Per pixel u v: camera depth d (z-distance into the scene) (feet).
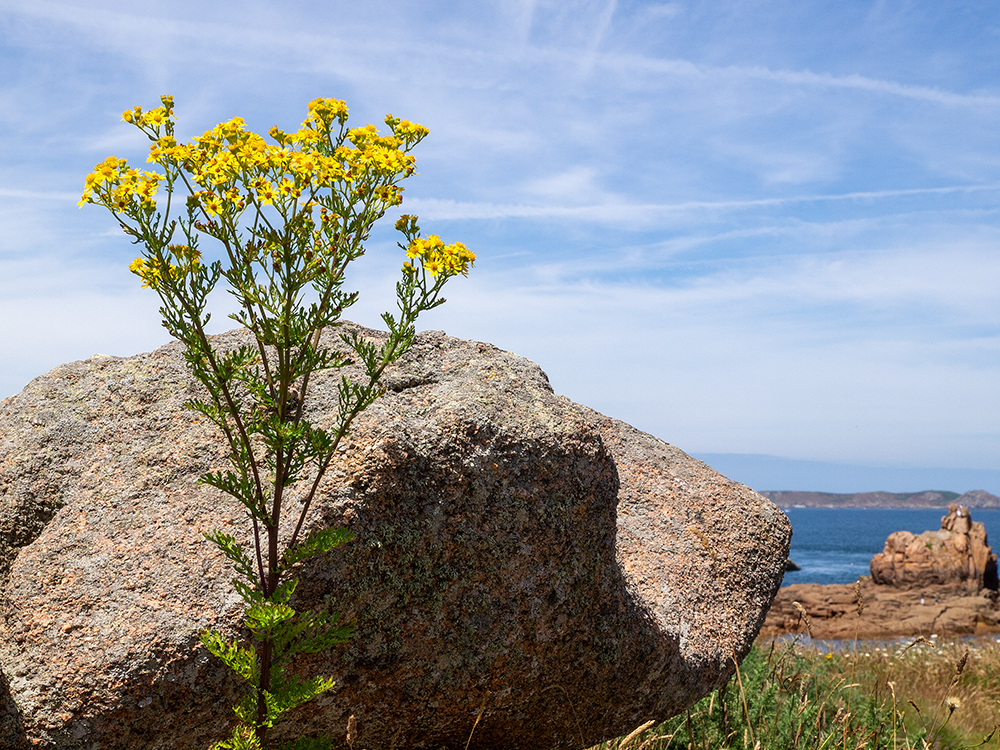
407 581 9.22
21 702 7.90
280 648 7.66
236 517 9.07
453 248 7.32
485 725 10.73
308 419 9.72
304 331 7.11
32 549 9.04
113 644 8.12
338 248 7.15
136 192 6.72
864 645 39.01
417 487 9.26
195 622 8.29
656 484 15.65
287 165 6.89
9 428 10.20
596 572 10.59
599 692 11.33
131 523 9.19
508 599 9.86
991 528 494.18
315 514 8.72
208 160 7.00
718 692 16.96
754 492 16.51
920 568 106.52
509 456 9.81
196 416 10.28
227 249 6.97
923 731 19.12
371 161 6.96
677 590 13.33
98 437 10.20
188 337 7.09
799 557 255.09
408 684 9.61
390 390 10.48
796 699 17.51
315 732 9.50
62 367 11.17
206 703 8.34
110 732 8.01
